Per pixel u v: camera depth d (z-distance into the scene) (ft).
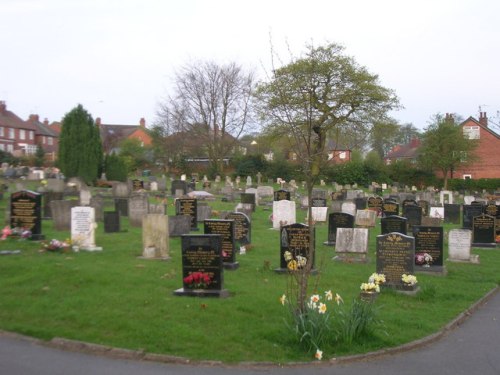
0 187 105.91
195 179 196.65
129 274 41.88
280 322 31.99
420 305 40.22
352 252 56.44
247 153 241.14
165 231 50.60
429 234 53.36
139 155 242.78
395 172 233.55
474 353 30.14
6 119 272.10
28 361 26.23
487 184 224.12
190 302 34.88
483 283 49.83
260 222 88.89
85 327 30.30
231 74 213.66
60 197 82.79
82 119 139.95
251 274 46.03
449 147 217.56
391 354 29.37
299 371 26.30
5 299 34.58
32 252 49.57
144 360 26.86
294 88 140.97
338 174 226.58
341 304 35.78
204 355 27.30
